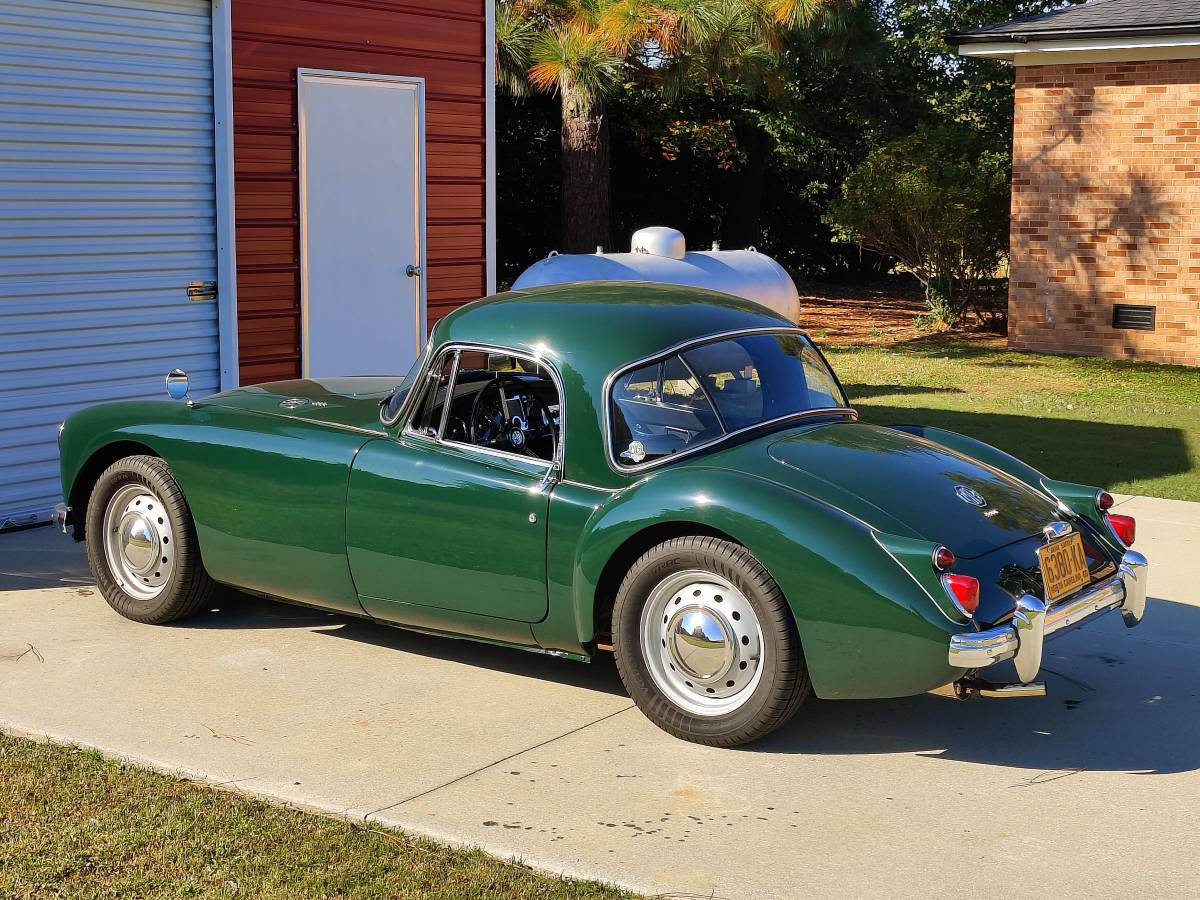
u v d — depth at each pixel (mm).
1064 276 17031
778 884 3639
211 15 8656
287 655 5582
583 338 4957
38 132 7738
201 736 4656
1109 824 4055
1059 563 4668
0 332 7633
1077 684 5340
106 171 8125
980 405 12883
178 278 8625
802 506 4395
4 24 7512
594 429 4832
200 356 8805
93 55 7984
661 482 4609
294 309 9422
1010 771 4461
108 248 8172
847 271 30688
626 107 27156
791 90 27484
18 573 6773
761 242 30688
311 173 9430
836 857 3807
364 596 5406
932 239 19750
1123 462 9953
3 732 4664
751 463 4676
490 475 5000
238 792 4191
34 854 3719
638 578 4648
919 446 5141
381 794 4188
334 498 5348
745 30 18094
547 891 3568
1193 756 4617
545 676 5383
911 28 29391
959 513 4602
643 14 16781
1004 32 16484
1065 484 5254
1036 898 3580
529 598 4945
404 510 5164
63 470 6137
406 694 5137
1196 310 16094
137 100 8266
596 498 4785
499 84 19625
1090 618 4734
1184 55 15750
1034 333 17391
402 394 5383
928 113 29516
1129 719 4961
